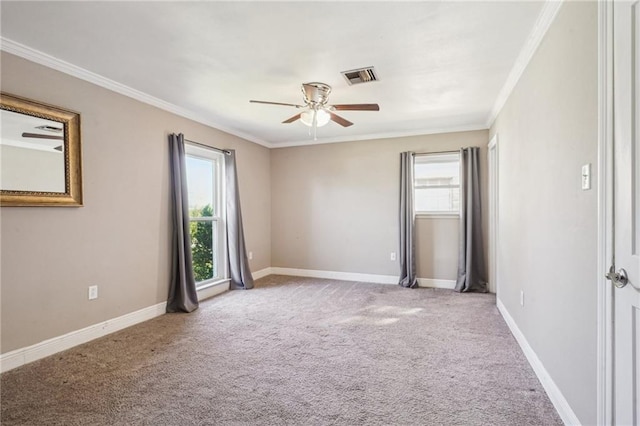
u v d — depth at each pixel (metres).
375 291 4.67
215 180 4.74
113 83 3.06
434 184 5.03
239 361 2.53
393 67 2.77
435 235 4.95
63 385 2.18
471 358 2.55
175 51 2.49
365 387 2.16
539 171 2.25
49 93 2.60
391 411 1.90
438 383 2.20
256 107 3.83
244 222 5.21
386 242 5.22
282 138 5.49
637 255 1.20
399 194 5.12
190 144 4.09
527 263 2.54
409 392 2.09
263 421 1.82
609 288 1.37
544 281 2.15
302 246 5.76
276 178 5.91
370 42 2.36
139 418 1.84
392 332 3.11
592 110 1.50
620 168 1.30
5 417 1.85
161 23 2.11
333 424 1.79
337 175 5.51
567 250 1.78
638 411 1.21
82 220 2.86
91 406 1.95
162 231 3.67
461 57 2.59
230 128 4.79
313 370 2.39
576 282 1.67
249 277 4.92
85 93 2.87
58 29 2.18
